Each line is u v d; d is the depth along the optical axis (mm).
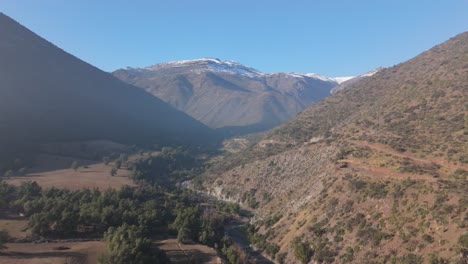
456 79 117000
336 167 93562
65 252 76438
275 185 128625
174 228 98375
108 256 67125
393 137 100688
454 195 61656
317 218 79500
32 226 85500
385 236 63156
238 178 152000
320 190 89562
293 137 166750
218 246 91000
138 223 95688
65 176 154875
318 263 68312
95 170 173750
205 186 168125
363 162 90500
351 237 68438
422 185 68500
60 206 96000
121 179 155000
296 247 73500
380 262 59531
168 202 122688
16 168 159125
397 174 77938
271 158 146750
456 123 94562
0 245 73625
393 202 68812
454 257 51594
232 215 123375
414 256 56156
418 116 108062
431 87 122188
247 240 97500
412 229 60812
